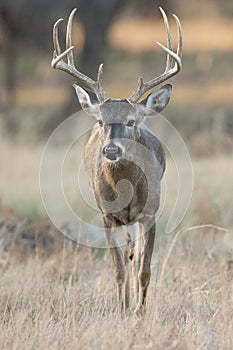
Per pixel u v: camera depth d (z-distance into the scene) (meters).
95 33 99.94
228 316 29.52
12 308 30.97
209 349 26.67
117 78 116.81
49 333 28.14
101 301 32.12
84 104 32.66
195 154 63.66
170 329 28.11
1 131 71.31
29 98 112.12
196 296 31.73
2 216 42.69
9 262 37.91
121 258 32.72
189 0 139.62
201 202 43.94
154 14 132.00
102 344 26.78
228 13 138.75
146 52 125.50
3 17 105.38
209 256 36.38
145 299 32.03
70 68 33.09
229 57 120.56
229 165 52.59
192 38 129.38
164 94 32.62
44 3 103.00
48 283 34.06
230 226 40.94
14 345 26.98
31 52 123.88
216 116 71.19
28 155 62.34
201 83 112.06
